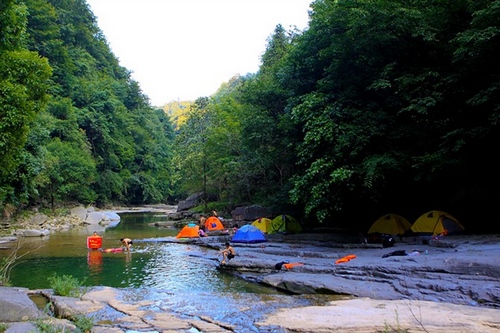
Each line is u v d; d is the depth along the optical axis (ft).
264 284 36.01
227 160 104.42
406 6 48.32
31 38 156.46
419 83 46.42
